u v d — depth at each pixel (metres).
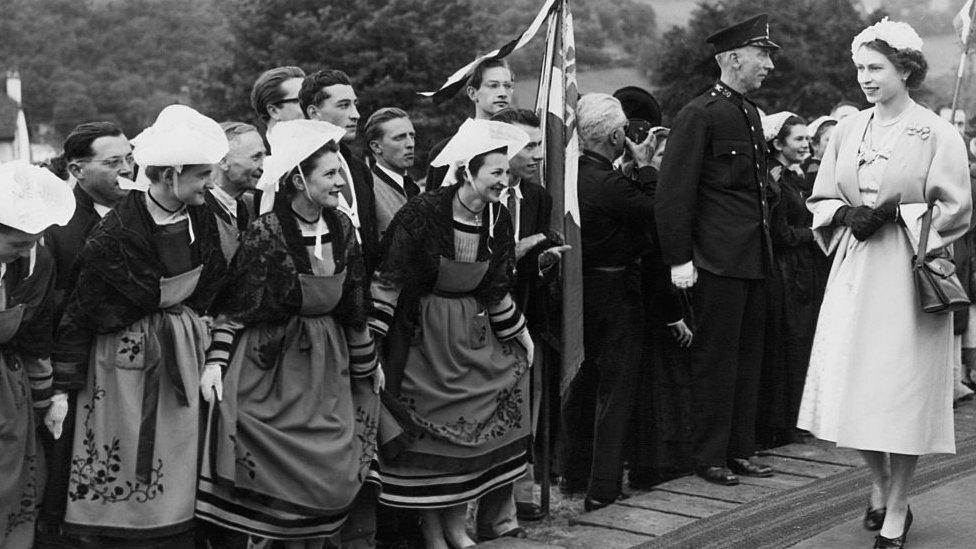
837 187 5.38
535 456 6.12
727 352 6.25
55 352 4.46
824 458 6.83
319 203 4.58
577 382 6.30
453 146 4.93
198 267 4.61
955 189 5.03
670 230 6.06
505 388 5.23
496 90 6.01
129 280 4.46
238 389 4.57
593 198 5.96
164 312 4.59
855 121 5.41
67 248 4.94
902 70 5.18
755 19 6.29
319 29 46.50
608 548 5.25
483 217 5.07
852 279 5.29
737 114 6.29
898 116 5.24
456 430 5.06
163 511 4.46
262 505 4.58
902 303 5.11
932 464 6.58
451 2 48.97
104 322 4.46
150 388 4.50
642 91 7.01
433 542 5.21
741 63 6.33
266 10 48.44
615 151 6.14
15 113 62.88
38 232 4.19
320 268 4.62
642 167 6.51
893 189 5.14
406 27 46.00
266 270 4.57
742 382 6.44
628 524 5.59
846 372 5.21
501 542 5.23
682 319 6.27
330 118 5.36
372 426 4.89
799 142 7.40
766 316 7.09
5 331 4.27
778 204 7.14
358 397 4.87
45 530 4.55
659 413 6.43
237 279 4.61
